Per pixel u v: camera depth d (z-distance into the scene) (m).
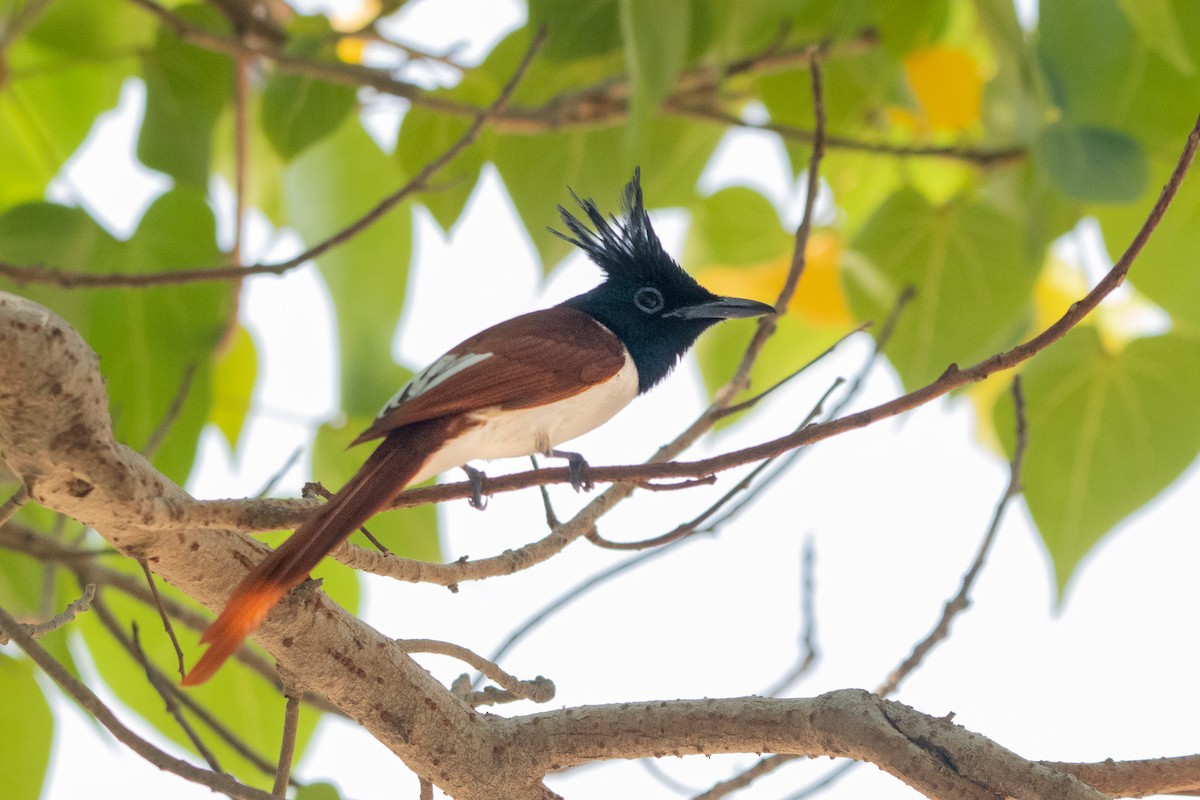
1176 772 6.80
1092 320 12.64
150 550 6.43
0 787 10.43
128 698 11.20
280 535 12.70
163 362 10.65
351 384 12.21
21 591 11.12
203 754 7.97
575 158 12.35
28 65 13.18
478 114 9.42
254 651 10.38
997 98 11.60
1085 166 10.77
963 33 13.26
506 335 8.86
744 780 8.05
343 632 7.03
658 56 9.79
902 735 6.58
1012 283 11.45
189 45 11.89
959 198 11.49
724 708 7.11
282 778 7.01
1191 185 11.40
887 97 12.80
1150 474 11.12
